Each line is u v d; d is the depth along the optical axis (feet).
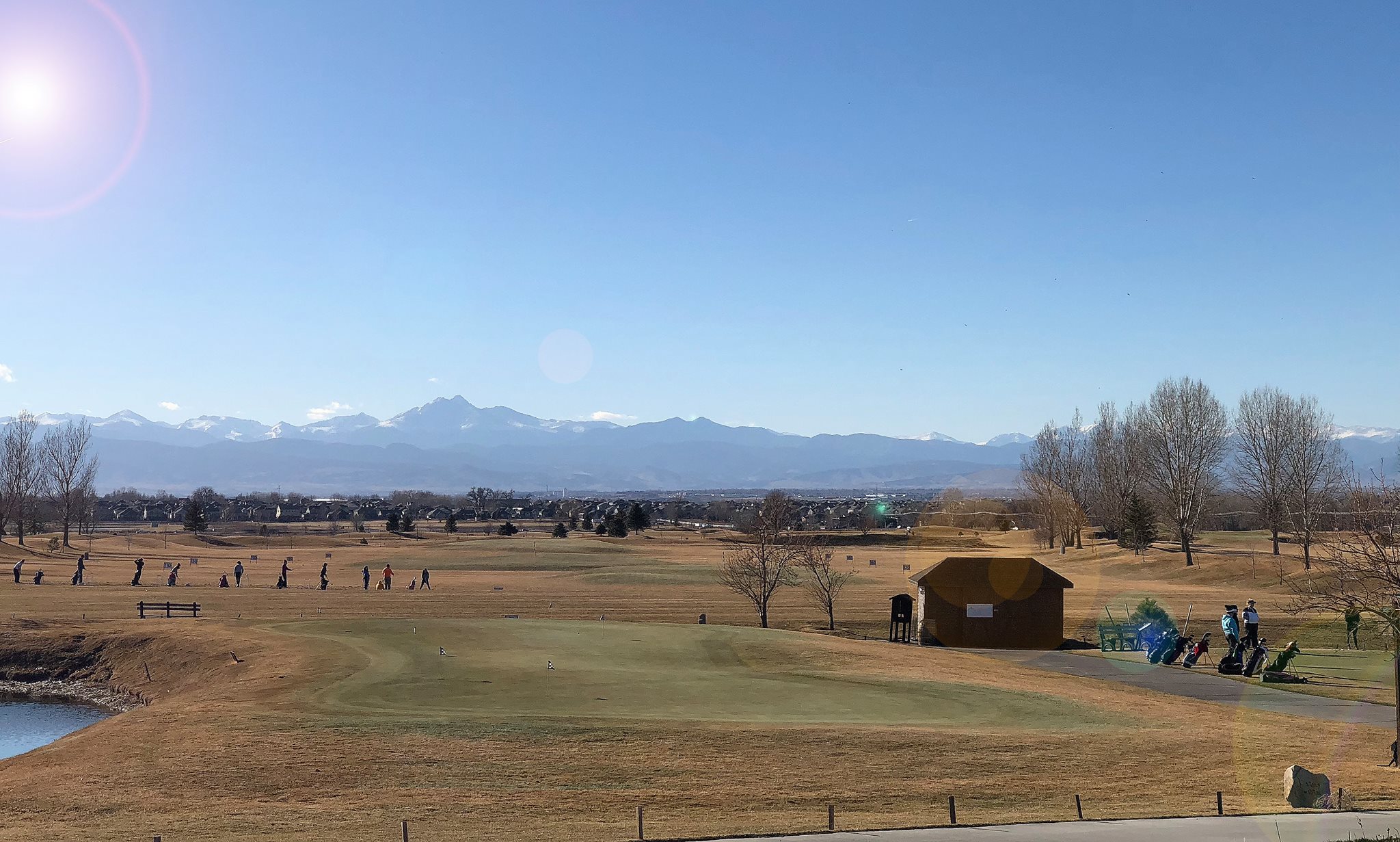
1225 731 96.02
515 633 161.79
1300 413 341.82
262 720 98.99
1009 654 155.53
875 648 155.74
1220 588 262.47
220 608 213.66
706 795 75.61
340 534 623.36
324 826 68.95
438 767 83.61
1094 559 330.13
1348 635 168.86
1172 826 62.23
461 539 529.86
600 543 460.55
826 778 80.12
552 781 79.71
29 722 135.23
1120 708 108.88
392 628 167.73
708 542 500.74
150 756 87.61
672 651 146.61
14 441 519.19
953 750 87.30
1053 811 70.08
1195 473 352.49
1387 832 57.62
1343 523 155.74
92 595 235.20
